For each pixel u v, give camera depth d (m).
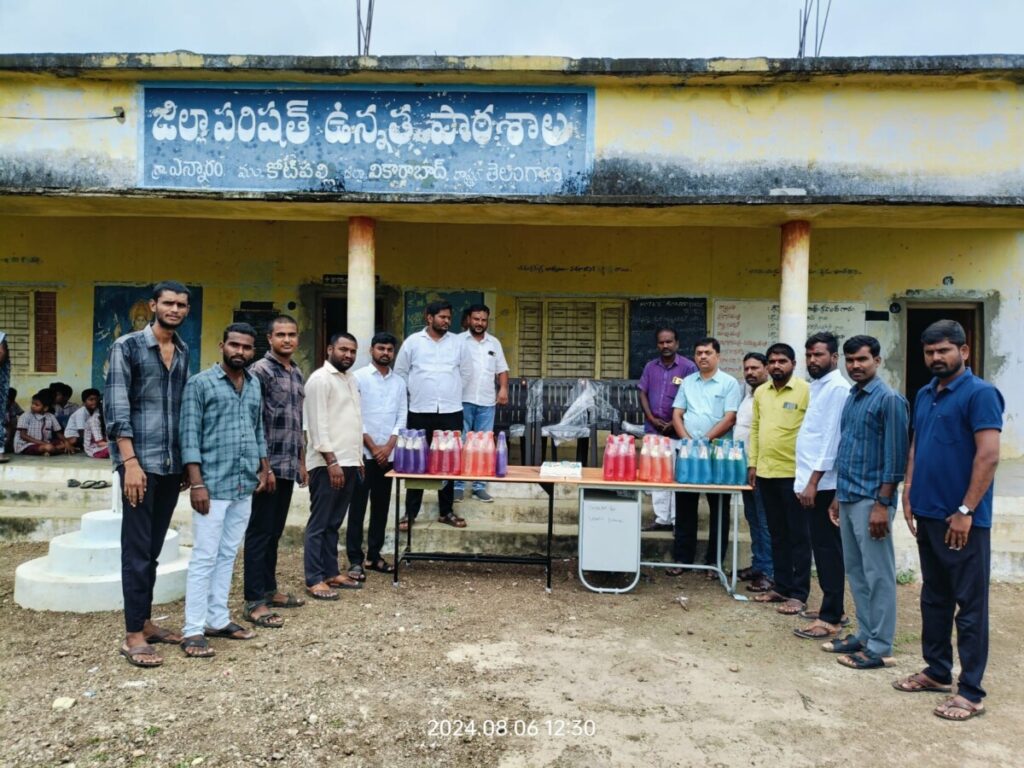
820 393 4.57
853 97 6.28
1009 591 5.71
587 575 5.87
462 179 6.48
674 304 9.16
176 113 6.52
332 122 6.51
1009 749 3.27
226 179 6.52
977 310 9.03
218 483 4.15
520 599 5.26
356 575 5.45
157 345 3.98
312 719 3.39
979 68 6.01
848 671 4.11
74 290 9.38
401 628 4.60
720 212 6.52
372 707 3.53
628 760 3.12
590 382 7.84
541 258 9.24
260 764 3.03
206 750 3.12
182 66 6.31
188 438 4.05
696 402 5.95
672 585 5.66
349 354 5.08
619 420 7.55
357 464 5.21
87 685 3.72
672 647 4.41
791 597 5.15
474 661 4.12
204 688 3.69
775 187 6.32
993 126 6.22
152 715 3.40
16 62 6.32
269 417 4.76
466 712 3.50
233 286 9.33
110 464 7.61
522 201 6.39
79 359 9.38
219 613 4.35
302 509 6.78
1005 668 4.22
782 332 6.79
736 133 6.34
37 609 4.85
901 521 6.32
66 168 6.55
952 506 3.65
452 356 6.31
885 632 4.11
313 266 9.30
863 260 9.02
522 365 9.30
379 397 5.64
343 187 6.51
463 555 5.57
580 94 6.43
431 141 6.49
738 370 9.12
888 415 4.00
